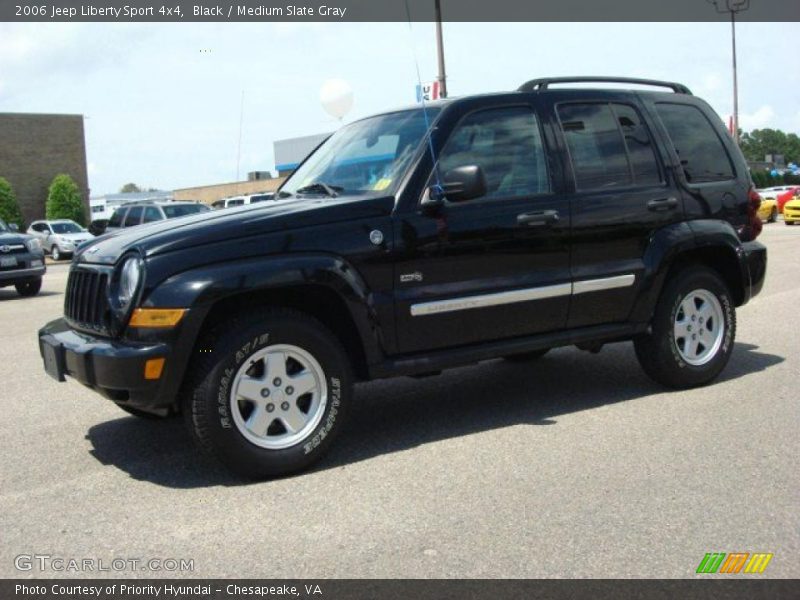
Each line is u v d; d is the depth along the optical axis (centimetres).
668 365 585
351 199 470
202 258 418
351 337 471
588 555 339
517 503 395
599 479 424
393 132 517
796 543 349
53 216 3872
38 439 529
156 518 391
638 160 570
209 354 418
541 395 604
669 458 454
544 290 514
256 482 438
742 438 487
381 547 352
